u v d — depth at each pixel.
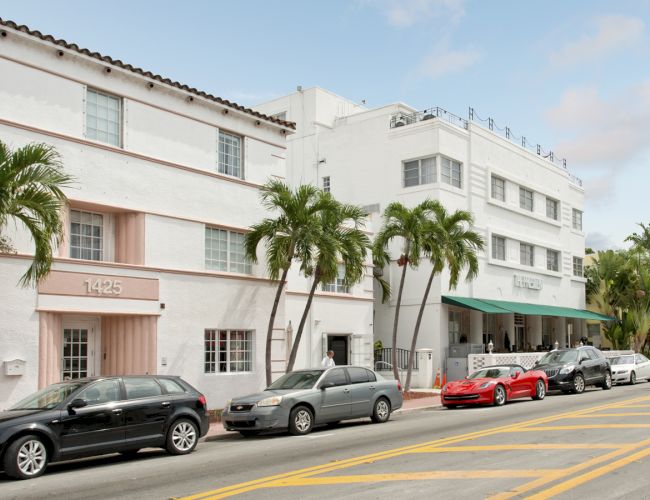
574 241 43.09
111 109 18.69
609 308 43.66
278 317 22.64
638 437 13.01
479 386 20.97
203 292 20.23
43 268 12.85
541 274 38.66
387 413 17.84
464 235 25.72
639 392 24.52
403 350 30.28
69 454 11.38
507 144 36.31
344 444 13.54
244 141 22.28
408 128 31.86
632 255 43.56
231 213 21.41
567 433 13.84
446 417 18.34
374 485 9.23
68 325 17.59
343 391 16.70
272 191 20.41
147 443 12.48
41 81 16.95
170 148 19.89
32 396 12.38
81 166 17.56
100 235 18.56
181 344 19.47
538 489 8.70
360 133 33.59
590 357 26.50
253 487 9.39
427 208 25.25
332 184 34.25
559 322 41.59
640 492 8.52
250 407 15.38
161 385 13.10
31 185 12.69
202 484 9.86
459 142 32.47
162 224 19.36
